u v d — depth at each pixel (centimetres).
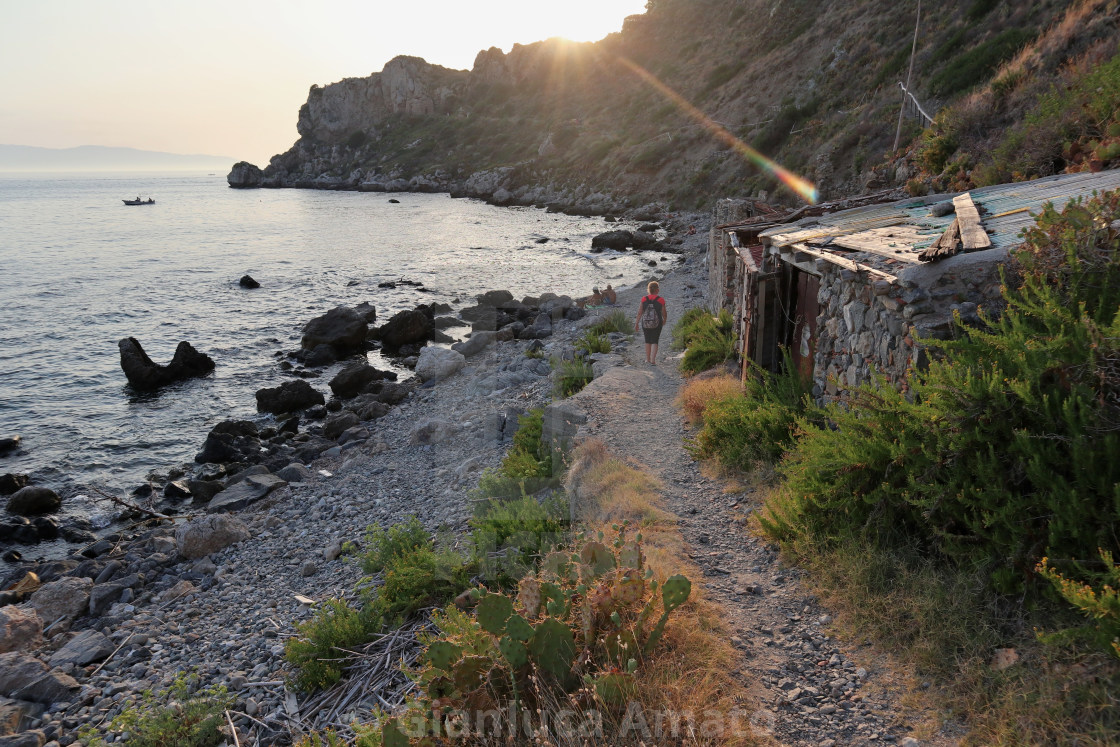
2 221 8500
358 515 1095
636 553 438
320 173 14925
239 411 1914
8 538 1238
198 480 1429
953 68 3256
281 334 2733
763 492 721
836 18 6309
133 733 598
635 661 368
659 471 811
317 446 1553
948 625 435
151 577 1026
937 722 375
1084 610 355
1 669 762
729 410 878
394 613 681
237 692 651
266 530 1129
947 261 588
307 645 643
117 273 4247
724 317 1466
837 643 463
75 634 879
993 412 460
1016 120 1551
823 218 1153
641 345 1245
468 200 9050
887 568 510
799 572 561
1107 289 487
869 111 4053
